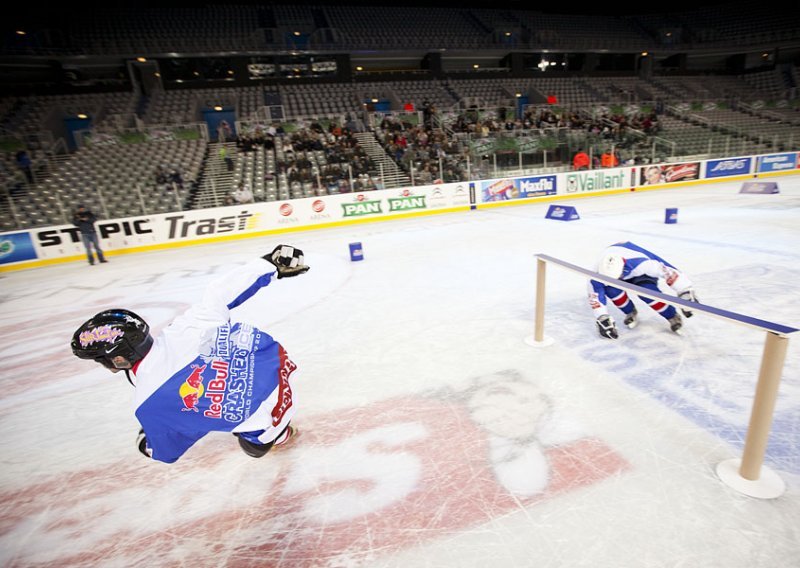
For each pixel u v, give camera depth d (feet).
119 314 5.58
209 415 6.14
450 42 93.04
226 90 77.20
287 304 19.65
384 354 13.50
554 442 8.62
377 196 50.06
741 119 85.15
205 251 39.04
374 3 104.68
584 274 9.34
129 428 10.76
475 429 9.25
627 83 99.50
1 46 68.39
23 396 12.98
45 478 8.93
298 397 11.20
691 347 12.40
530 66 101.65
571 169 61.05
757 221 31.30
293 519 7.20
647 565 5.86
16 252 38.55
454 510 7.07
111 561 6.68
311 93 80.48
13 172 48.75
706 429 8.71
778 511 6.59
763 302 15.48
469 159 56.65
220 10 91.91
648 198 51.52
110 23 81.97
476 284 20.61
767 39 98.89
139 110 71.20
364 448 8.91
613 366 11.57
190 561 6.56
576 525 6.59
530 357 12.44
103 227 40.78
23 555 6.93
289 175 50.16
